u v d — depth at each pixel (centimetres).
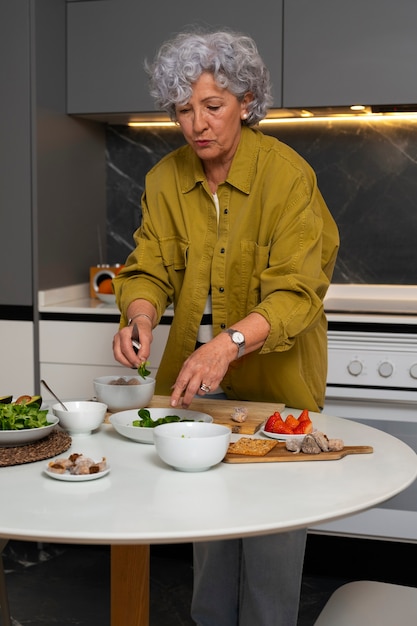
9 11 308
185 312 209
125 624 169
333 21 299
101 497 134
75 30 327
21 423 160
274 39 305
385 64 296
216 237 204
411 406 282
